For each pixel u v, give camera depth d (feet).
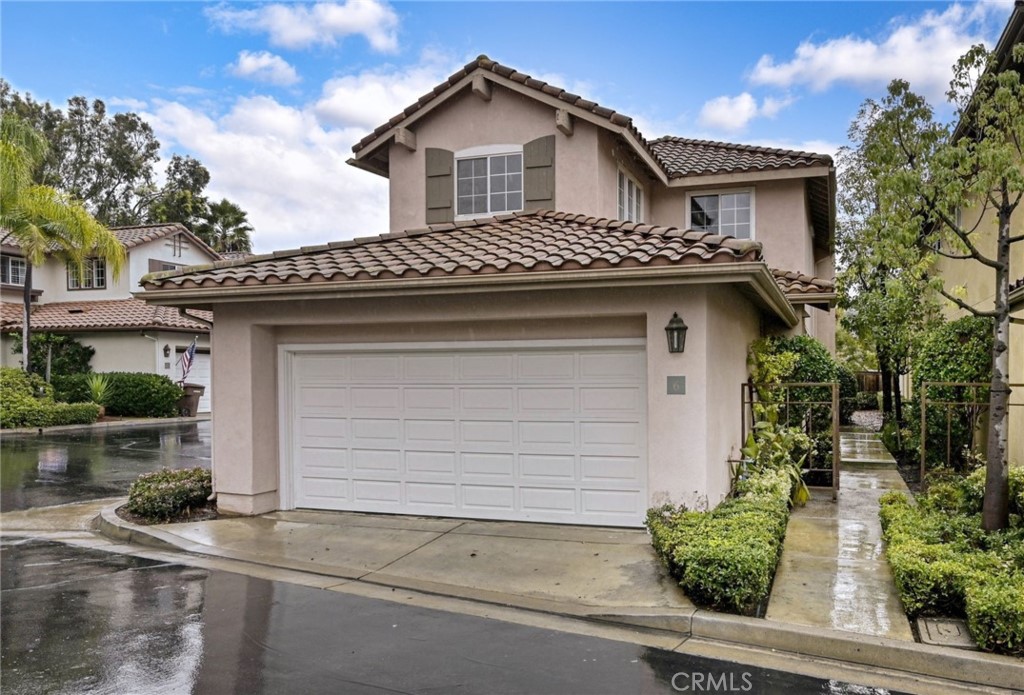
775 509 25.94
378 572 24.39
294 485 33.58
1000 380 23.70
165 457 54.54
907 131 25.27
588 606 20.81
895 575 20.79
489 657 17.62
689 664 17.31
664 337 26.86
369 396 32.48
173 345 91.25
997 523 23.36
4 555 27.37
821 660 17.71
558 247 29.55
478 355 30.83
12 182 74.23
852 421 77.41
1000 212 23.84
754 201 52.80
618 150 45.83
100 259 97.60
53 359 88.22
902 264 26.00
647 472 28.35
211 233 156.15
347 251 34.53
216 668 16.94
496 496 30.63
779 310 35.04
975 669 16.46
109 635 18.99
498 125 44.55
